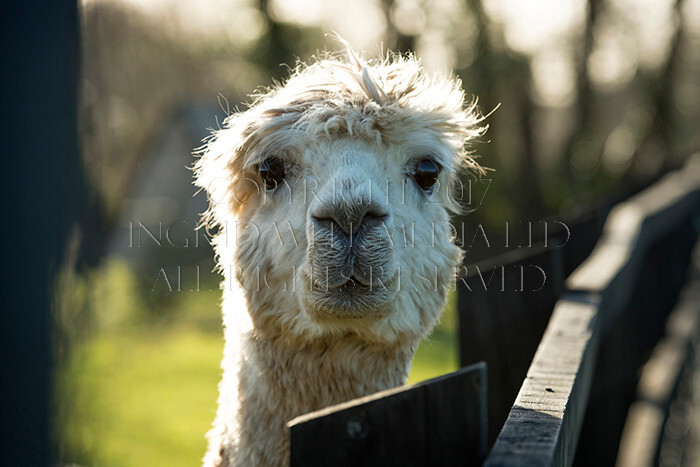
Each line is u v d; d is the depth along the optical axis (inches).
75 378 42.1
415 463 50.0
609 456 161.2
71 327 41.5
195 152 122.3
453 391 51.6
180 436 253.1
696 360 324.2
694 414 318.3
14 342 39.1
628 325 196.4
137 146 839.1
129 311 419.2
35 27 39.0
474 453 52.3
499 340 139.1
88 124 43.7
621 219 207.5
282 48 702.5
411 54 139.6
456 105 110.2
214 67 839.1
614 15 815.1
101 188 44.8
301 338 95.5
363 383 98.3
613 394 163.9
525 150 758.5
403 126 96.8
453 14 698.8
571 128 829.2
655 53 837.8
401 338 97.3
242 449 100.3
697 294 336.8
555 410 64.9
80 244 42.1
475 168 131.7
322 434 47.4
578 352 93.1
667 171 394.6
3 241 38.5
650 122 824.9
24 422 39.6
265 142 97.7
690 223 359.9
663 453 239.3
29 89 38.9
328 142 95.1
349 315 87.0
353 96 98.4
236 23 741.3
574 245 169.3
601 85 856.9
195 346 406.9
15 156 38.6
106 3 54.4
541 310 135.3
